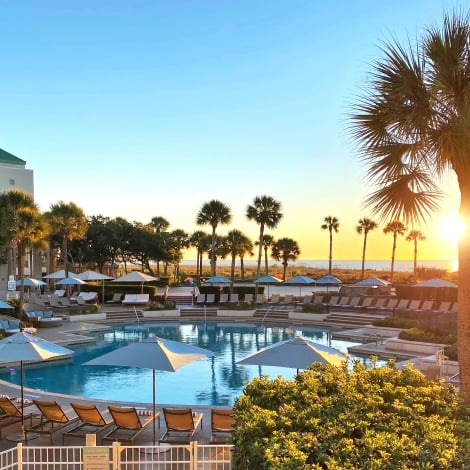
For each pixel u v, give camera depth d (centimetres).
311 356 1001
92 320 3197
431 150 755
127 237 6366
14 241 2966
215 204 5131
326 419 611
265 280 3934
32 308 3169
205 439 1044
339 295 3878
